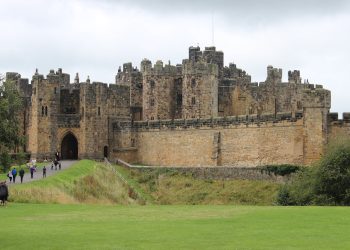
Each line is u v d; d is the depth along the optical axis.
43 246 50.16
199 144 155.38
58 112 170.38
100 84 171.12
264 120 141.38
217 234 55.59
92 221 64.50
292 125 134.88
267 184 126.94
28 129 173.25
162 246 50.00
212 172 137.25
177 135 160.38
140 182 142.75
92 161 157.88
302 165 128.50
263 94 188.75
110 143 172.62
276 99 189.00
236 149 147.62
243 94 187.12
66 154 174.00
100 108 170.88
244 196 124.50
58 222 63.53
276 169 128.50
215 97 177.25
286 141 136.38
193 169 141.00
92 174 121.94
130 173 149.75
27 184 90.75
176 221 64.38
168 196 130.25
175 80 183.25
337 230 57.44
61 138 169.75
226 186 130.75
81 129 169.62
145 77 181.25
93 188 109.06
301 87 187.88
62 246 50.12
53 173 116.81
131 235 55.12
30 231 57.28
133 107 185.00
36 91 167.50
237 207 81.06
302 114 132.50
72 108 174.12
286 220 64.06
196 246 49.97
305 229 58.06
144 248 49.22
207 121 153.88
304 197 94.62
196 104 174.12
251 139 144.38
